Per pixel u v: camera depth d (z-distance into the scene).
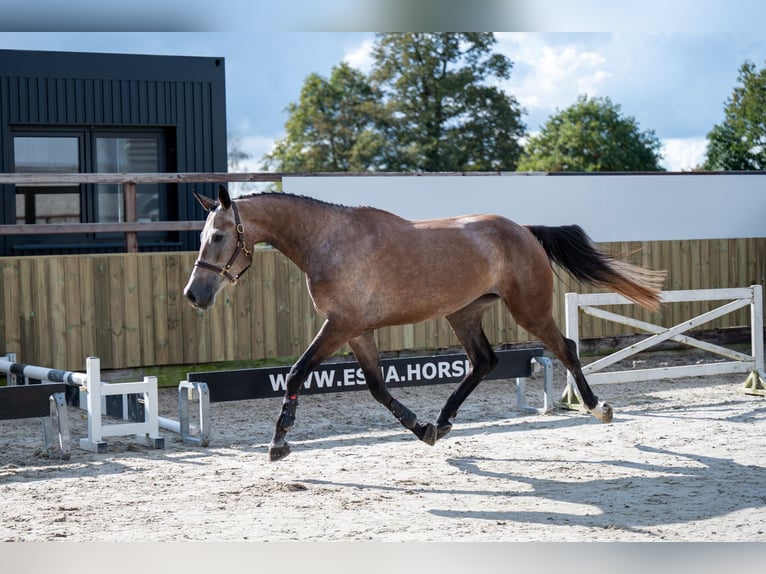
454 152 39.78
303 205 6.38
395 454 7.06
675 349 12.62
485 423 8.40
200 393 7.48
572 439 7.52
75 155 12.08
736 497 5.57
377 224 6.43
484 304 7.12
